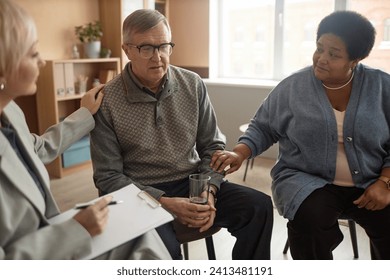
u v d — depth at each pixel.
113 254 1.05
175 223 1.48
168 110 1.55
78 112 1.43
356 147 1.39
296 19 3.93
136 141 1.51
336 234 1.38
